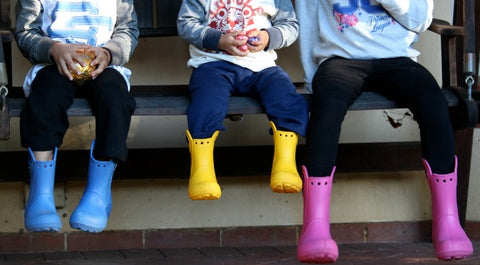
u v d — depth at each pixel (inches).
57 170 126.6
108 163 99.3
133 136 137.9
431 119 101.5
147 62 139.1
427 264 115.0
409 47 117.1
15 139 135.3
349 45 115.3
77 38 110.3
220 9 115.0
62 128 99.4
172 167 128.4
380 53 114.1
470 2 107.5
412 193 140.9
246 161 129.6
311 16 120.1
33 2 109.3
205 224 136.7
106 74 103.7
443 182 101.0
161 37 138.9
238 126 139.6
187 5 115.6
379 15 116.3
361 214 139.9
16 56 135.3
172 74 139.6
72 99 101.3
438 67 141.4
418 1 114.3
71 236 132.4
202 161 101.4
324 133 99.9
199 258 123.3
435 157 101.4
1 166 126.2
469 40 107.0
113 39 110.8
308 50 120.1
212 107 103.4
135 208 135.2
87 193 98.4
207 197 100.0
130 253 128.6
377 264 115.6
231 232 136.3
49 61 104.1
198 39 111.0
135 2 128.8
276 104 104.6
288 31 114.0
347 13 115.6
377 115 142.0
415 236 139.9
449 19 140.6
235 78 111.0
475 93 113.4
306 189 99.6
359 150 132.1
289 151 102.7
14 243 131.2
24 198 132.3
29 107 98.0
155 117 138.1
